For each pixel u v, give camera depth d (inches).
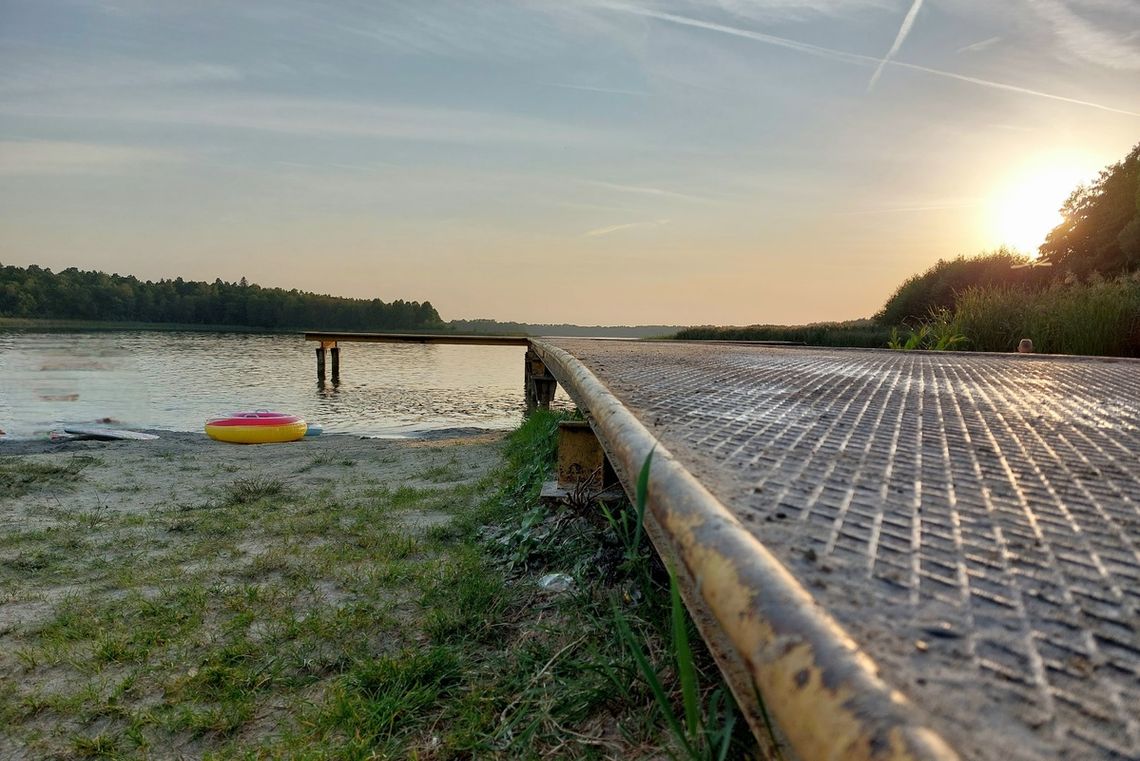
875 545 38.4
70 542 166.7
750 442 67.6
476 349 2218.3
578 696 73.4
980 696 23.5
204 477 260.8
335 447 365.1
